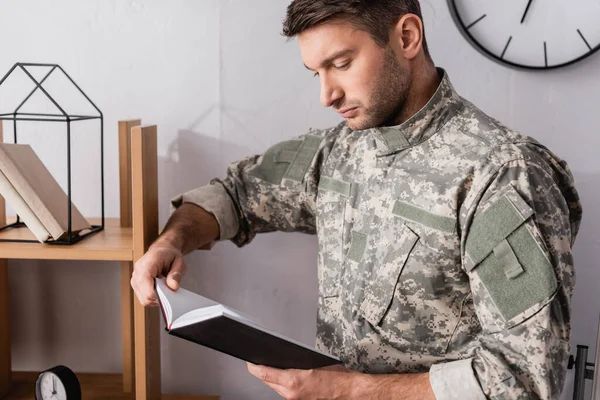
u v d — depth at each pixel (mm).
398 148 1199
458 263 1125
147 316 1405
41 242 1337
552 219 1059
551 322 1027
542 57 1536
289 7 1107
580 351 1395
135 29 1600
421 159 1174
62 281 1699
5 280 1598
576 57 1528
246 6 1581
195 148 1634
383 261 1173
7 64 1616
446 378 1031
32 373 1705
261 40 1591
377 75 1100
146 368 1389
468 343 1136
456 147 1146
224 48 1597
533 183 1062
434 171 1147
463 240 1093
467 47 1567
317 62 1099
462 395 1014
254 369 1083
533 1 1520
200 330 952
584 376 1403
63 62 1613
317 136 1412
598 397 1212
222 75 1606
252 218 1426
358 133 1324
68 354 1722
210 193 1405
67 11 1596
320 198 1333
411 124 1175
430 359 1148
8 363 1612
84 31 1602
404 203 1165
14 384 1646
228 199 1416
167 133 1631
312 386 1057
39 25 1602
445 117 1178
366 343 1188
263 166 1430
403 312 1152
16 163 1302
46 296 1706
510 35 1537
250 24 1587
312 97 1604
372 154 1262
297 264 1675
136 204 1294
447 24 1563
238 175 1445
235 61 1601
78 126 1634
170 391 1724
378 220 1202
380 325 1174
